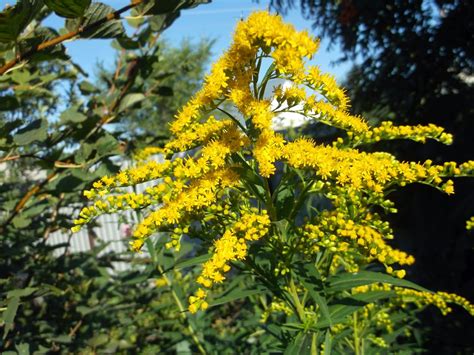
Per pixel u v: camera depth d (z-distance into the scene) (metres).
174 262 2.94
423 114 7.19
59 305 3.57
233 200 1.85
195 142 1.80
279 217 1.75
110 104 2.93
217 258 1.56
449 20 7.00
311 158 1.62
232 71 1.68
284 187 1.78
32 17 1.76
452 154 6.61
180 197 1.71
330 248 1.69
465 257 5.84
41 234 3.17
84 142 2.62
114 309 3.81
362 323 2.47
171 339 3.87
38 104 4.00
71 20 2.00
